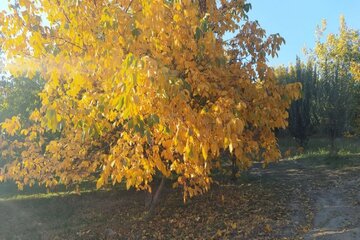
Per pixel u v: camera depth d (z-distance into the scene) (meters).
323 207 8.19
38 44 4.81
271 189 10.09
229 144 3.66
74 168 7.37
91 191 11.79
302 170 12.31
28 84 10.12
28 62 5.24
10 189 13.44
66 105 4.65
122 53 4.27
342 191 9.25
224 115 3.89
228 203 9.25
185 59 4.78
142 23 4.38
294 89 5.69
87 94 4.75
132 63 3.24
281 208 8.41
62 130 6.95
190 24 4.70
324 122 15.57
